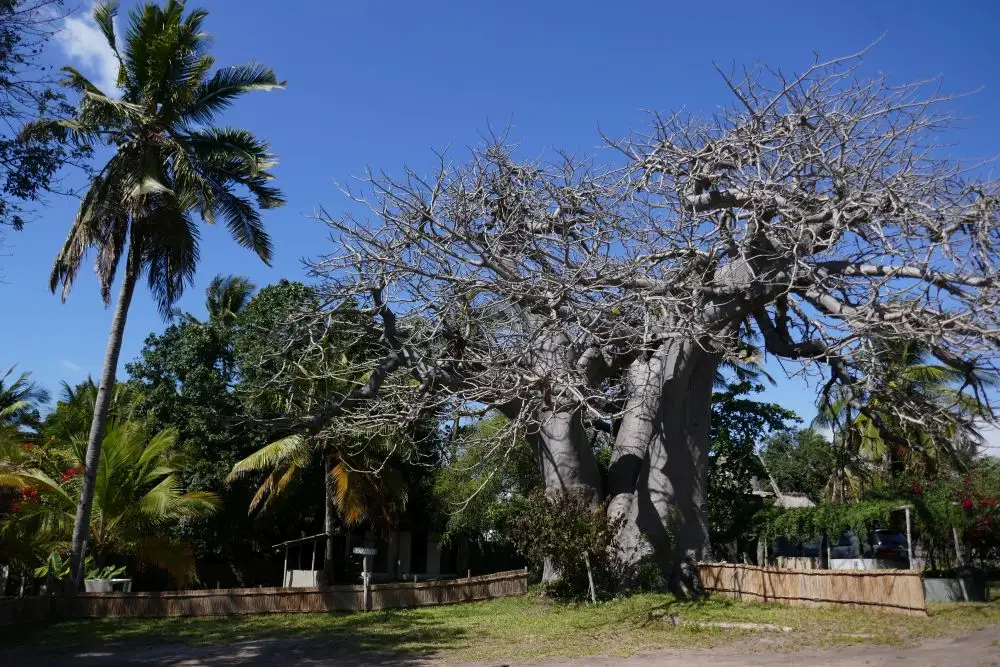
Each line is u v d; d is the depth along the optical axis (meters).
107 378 20.20
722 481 26.98
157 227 20.50
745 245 15.79
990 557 23.05
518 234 17.73
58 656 13.30
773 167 15.65
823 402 21.12
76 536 19.47
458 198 17.77
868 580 14.39
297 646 13.95
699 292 16.45
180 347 32.41
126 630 16.53
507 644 13.23
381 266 17.50
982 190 14.18
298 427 20.84
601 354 19.66
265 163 20.81
